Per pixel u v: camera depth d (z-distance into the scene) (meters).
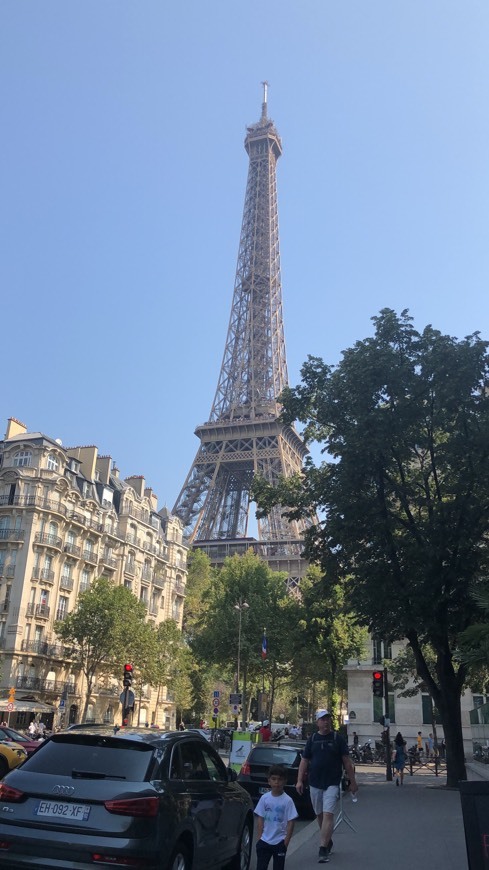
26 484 66.44
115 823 7.91
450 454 28.14
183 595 90.25
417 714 61.84
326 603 50.00
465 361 27.03
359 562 29.39
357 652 56.22
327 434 31.69
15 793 8.29
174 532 91.00
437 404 28.17
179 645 77.00
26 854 7.93
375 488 29.12
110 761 8.62
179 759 9.45
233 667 73.75
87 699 63.22
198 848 9.15
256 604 71.38
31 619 63.50
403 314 29.09
